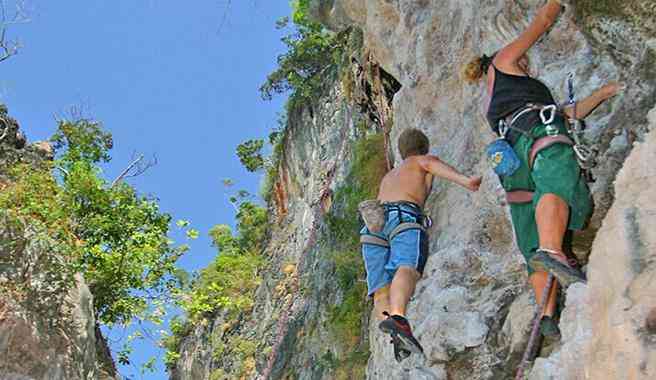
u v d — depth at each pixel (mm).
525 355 4551
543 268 4430
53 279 12555
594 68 6320
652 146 3988
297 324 18094
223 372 23703
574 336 4477
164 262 15555
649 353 3414
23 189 14125
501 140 4871
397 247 5672
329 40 26844
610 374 3562
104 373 14156
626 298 3637
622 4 5027
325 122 24844
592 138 5707
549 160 4617
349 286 14477
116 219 15250
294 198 27031
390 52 11250
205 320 27188
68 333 12430
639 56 5133
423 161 6012
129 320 15094
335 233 15734
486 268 6637
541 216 4508
